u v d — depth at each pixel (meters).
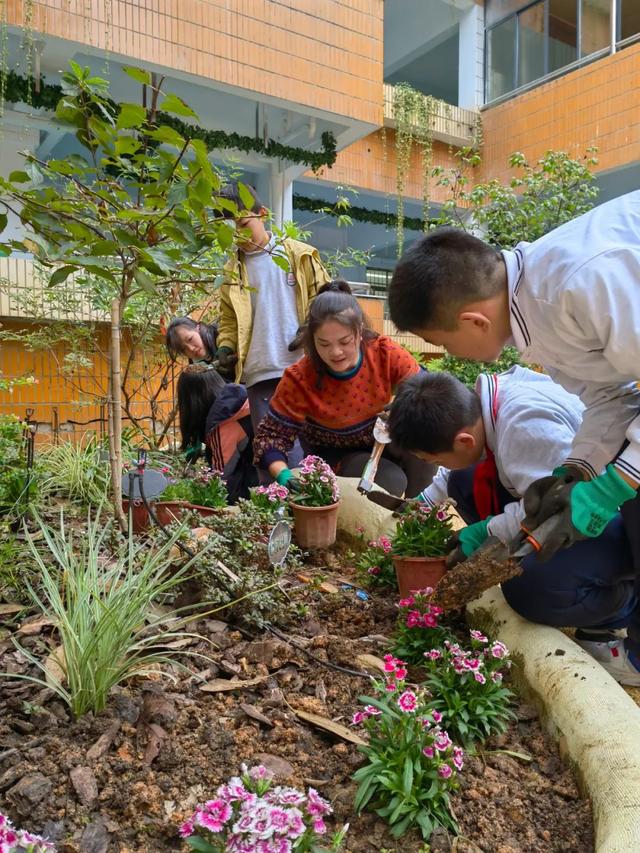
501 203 6.16
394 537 2.25
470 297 1.51
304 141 8.30
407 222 11.28
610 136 9.62
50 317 5.12
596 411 1.69
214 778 1.35
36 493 2.70
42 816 1.22
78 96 1.80
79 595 1.59
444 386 1.91
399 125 9.46
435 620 1.77
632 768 1.27
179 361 5.38
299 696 1.66
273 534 2.06
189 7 6.12
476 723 1.56
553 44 10.65
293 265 3.38
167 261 1.77
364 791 1.29
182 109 1.67
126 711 1.49
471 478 2.27
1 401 6.07
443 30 11.95
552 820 1.32
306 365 2.87
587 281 1.36
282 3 6.72
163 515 2.54
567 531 1.51
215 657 1.78
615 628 2.00
